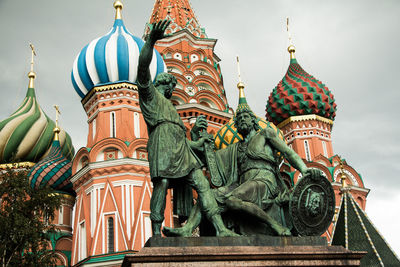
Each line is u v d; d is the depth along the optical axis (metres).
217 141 40.72
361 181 47.44
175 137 9.70
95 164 37.62
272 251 8.42
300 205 9.37
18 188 29.47
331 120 52.12
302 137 50.06
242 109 10.95
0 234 26.95
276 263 8.33
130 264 7.90
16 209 28.31
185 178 9.61
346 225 26.05
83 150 39.75
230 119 44.66
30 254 28.03
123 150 37.94
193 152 10.03
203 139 10.52
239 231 9.49
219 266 8.09
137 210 36.06
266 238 8.82
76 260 36.75
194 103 46.16
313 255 8.51
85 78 42.03
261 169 10.09
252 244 8.69
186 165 9.53
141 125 40.53
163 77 10.55
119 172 37.22
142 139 38.81
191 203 9.91
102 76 41.38
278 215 9.69
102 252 34.72
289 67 54.09
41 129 51.44
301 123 50.47
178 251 8.16
